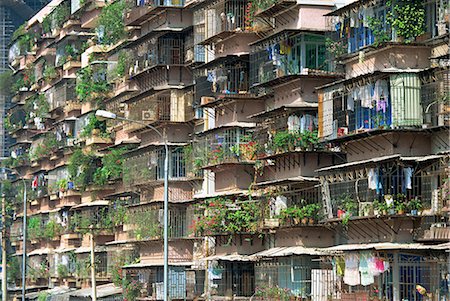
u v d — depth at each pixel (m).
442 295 59.97
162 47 91.06
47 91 125.56
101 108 108.19
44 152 123.88
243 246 78.38
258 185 74.81
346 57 67.50
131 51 97.50
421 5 63.53
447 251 59.19
